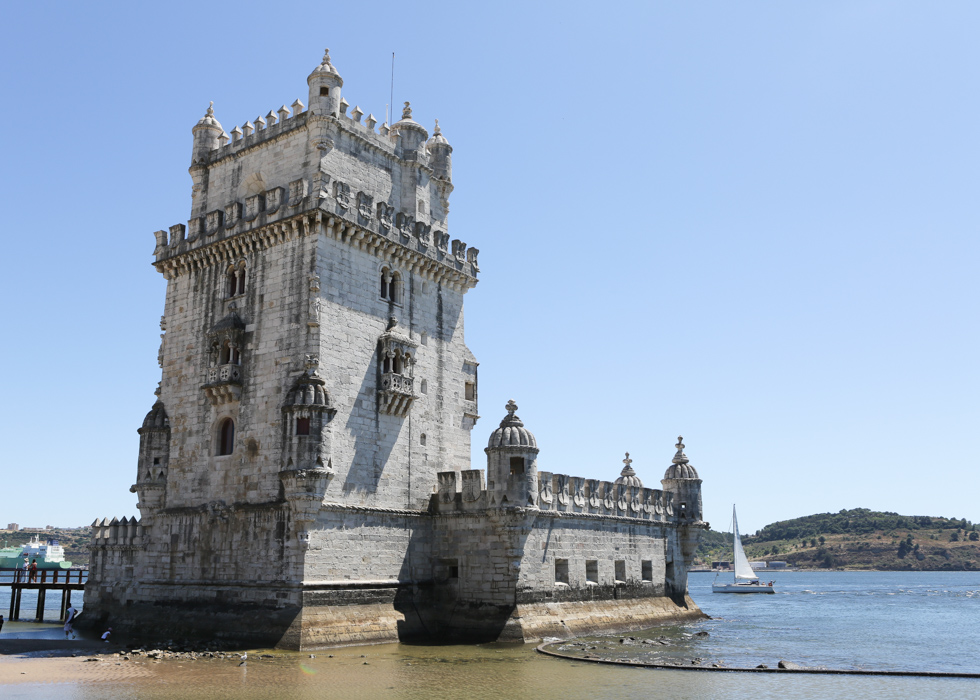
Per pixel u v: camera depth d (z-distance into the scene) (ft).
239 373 162.09
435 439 179.73
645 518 209.97
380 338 167.63
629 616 192.34
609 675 126.11
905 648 178.19
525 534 162.09
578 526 182.39
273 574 147.13
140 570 171.42
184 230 183.21
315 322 153.38
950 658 159.12
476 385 196.34
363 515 156.87
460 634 162.30
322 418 148.56
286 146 172.14
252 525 152.56
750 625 231.50
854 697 112.06
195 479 165.89
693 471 231.50
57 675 120.37
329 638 143.54
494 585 161.68
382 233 170.91
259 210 167.63
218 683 114.01
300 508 144.15
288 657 134.00
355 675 121.08
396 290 175.94
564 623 167.94
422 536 170.60
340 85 172.65
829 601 437.58
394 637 155.63
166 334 181.06
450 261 190.29
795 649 171.42
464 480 170.19
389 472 164.96
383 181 182.09
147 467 171.83
